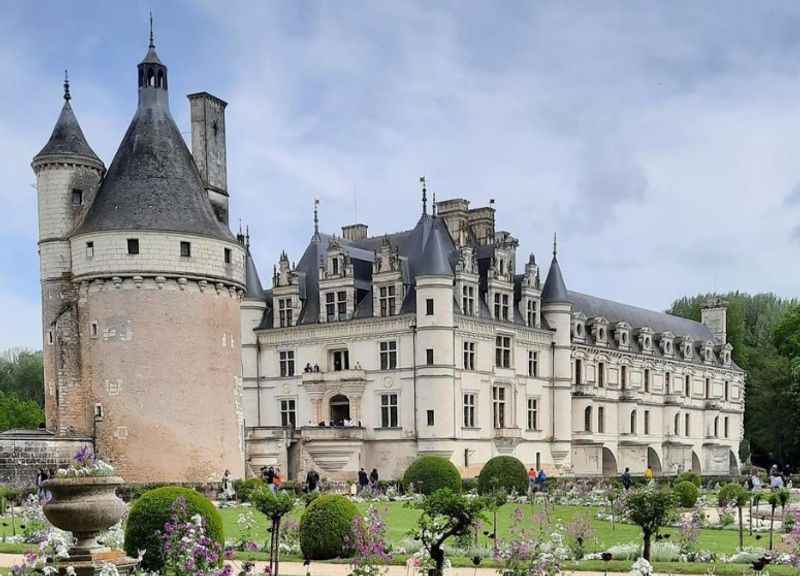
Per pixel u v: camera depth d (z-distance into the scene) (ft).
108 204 175.52
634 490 85.20
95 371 173.58
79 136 186.19
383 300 230.07
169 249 173.68
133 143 180.04
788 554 89.25
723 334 383.04
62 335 178.19
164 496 77.51
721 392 365.61
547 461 255.70
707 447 353.10
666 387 329.72
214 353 179.22
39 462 165.48
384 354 228.22
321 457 220.43
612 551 92.38
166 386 172.24
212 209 187.83
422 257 223.92
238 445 184.34
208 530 77.71
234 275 184.96
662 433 325.42
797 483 270.87
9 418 320.50
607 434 292.20
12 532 112.27
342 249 238.68
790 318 367.04
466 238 253.24
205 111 199.72
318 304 244.22
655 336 334.24
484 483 185.57
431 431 217.77
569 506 161.17
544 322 262.06
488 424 233.35
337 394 232.73
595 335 293.43
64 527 67.87
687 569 82.79
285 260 247.50
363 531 74.54
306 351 241.35
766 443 373.20
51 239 181.06
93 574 65.51
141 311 172.14
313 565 84.94
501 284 244.42
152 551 75.25
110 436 170.91
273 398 245.65
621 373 304.71
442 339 219.41
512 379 243.19
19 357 453.58
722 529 122.83
